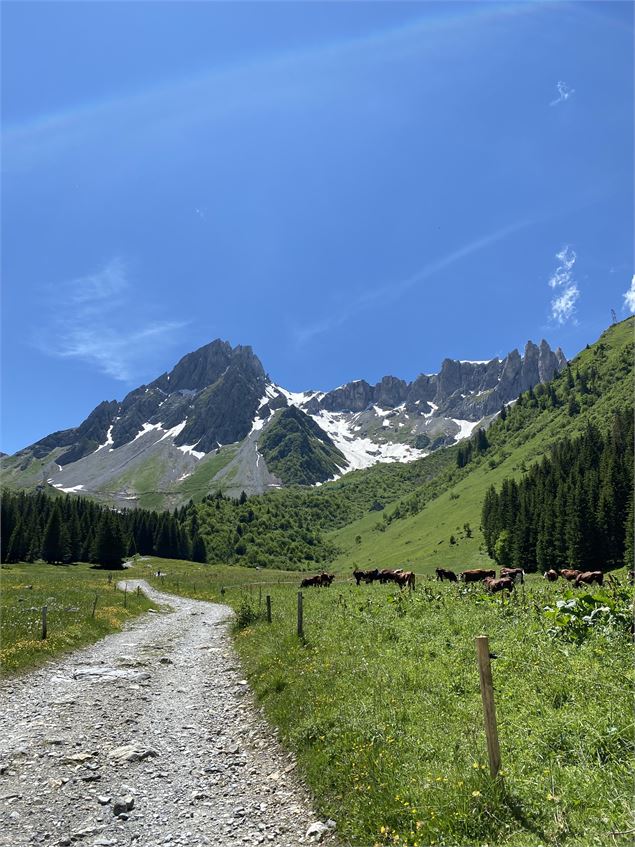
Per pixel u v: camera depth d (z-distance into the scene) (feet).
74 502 600.39
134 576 373.40
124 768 34.88
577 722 26.61
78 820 28.09
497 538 416.87
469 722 30.12
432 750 27.35
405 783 24.86
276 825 26.32
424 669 42.27
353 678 42.39
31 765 35.60
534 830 19.75
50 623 90.48
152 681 60.13
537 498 401.08
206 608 169.37
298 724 37.19
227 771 33.63
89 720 45.44
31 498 591.37
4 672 61.77
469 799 21.85
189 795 30.58
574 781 21.90
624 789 20.71
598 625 45.32
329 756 30.48
